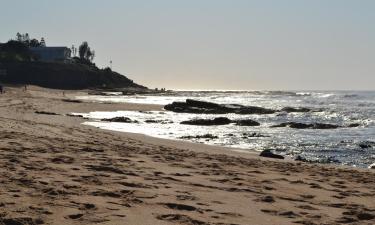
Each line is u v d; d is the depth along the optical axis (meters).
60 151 11.03
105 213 5.29
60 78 137.25
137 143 17.39
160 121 37.09
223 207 6.19
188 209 5.89
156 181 7.87
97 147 13.09
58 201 5.71
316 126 34.41
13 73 131.00
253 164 12.58
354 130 32.88
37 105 47.00
